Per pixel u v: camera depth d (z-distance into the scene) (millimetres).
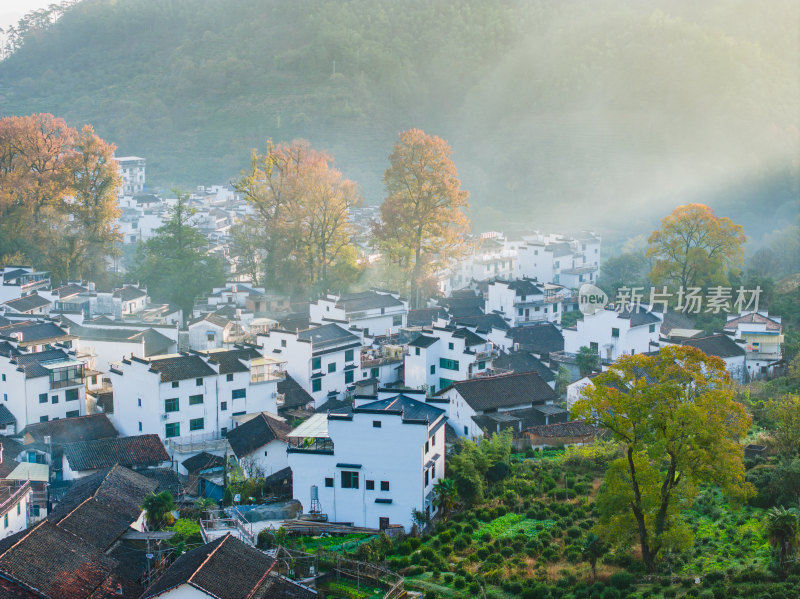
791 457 94125
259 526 89062
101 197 188250
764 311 159750
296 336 128750
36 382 119938
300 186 174375
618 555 79938
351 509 91562
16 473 103250
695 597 70375
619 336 136750
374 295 157500
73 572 72938
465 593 75875
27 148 186375
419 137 176000
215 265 178625
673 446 75375
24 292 160250
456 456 96500
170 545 83938
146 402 114625
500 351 140250
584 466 100812
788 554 74938
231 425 118000
